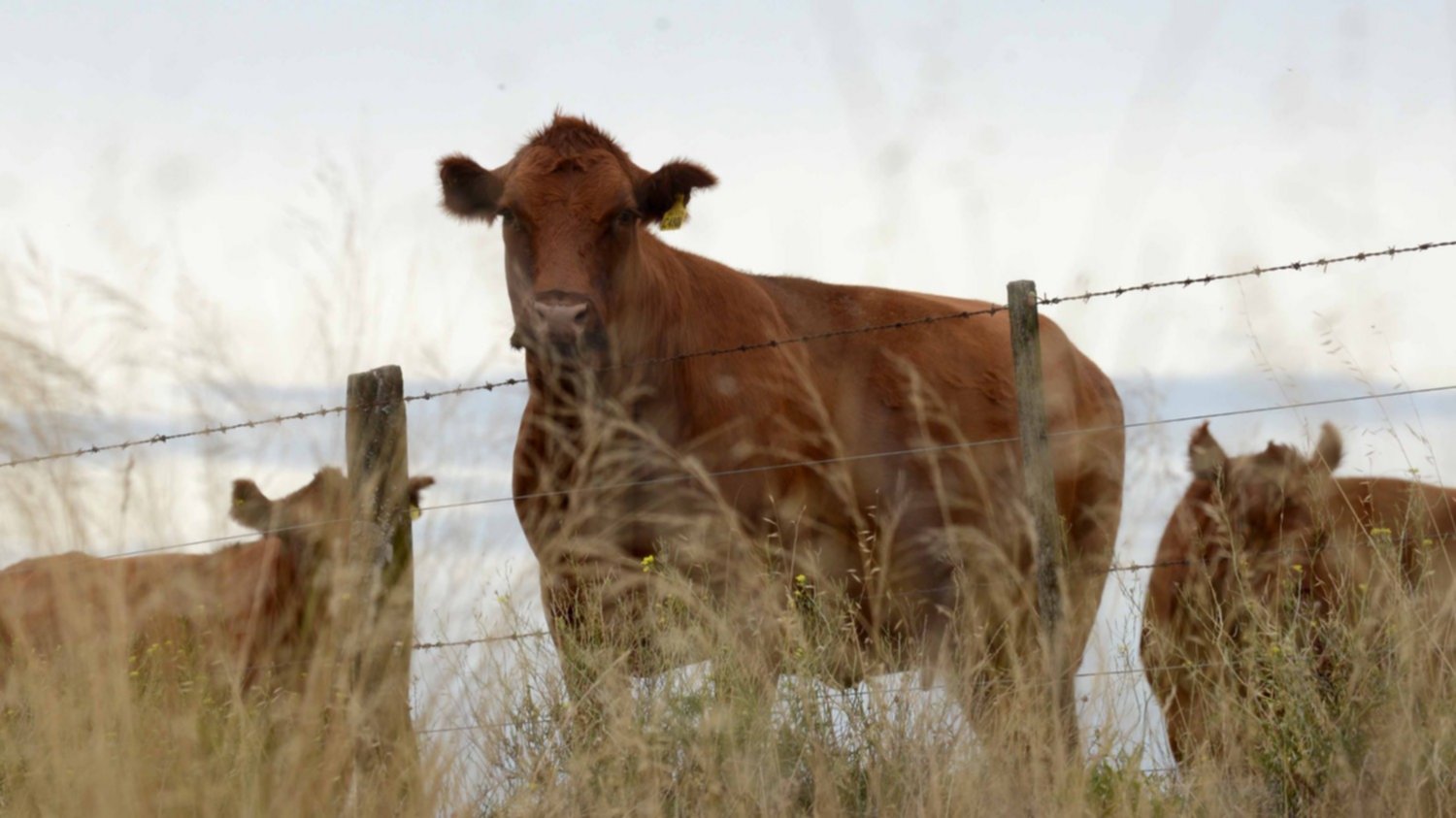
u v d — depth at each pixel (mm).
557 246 11703
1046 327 14383
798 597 11062
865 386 13320
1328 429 12211
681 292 12453
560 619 10844
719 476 12156
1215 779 8250
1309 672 8867
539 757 8938
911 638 10898
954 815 8250
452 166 12633
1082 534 14320
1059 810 8188
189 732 8328
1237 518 11984
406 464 10555
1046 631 10156
